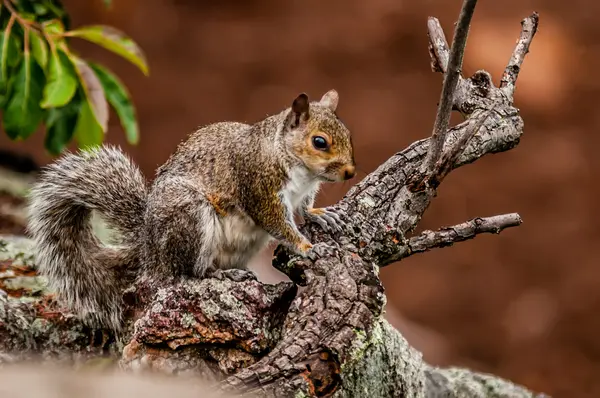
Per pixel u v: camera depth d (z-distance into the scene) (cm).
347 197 882
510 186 2328
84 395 450
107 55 2612
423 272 2112
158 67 2627
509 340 1948
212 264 915
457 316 2003
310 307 747
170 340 784
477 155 940
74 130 1183
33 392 444
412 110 2500
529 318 1997
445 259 2148
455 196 2283
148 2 2852
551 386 1878
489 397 1020
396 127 2430
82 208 969
